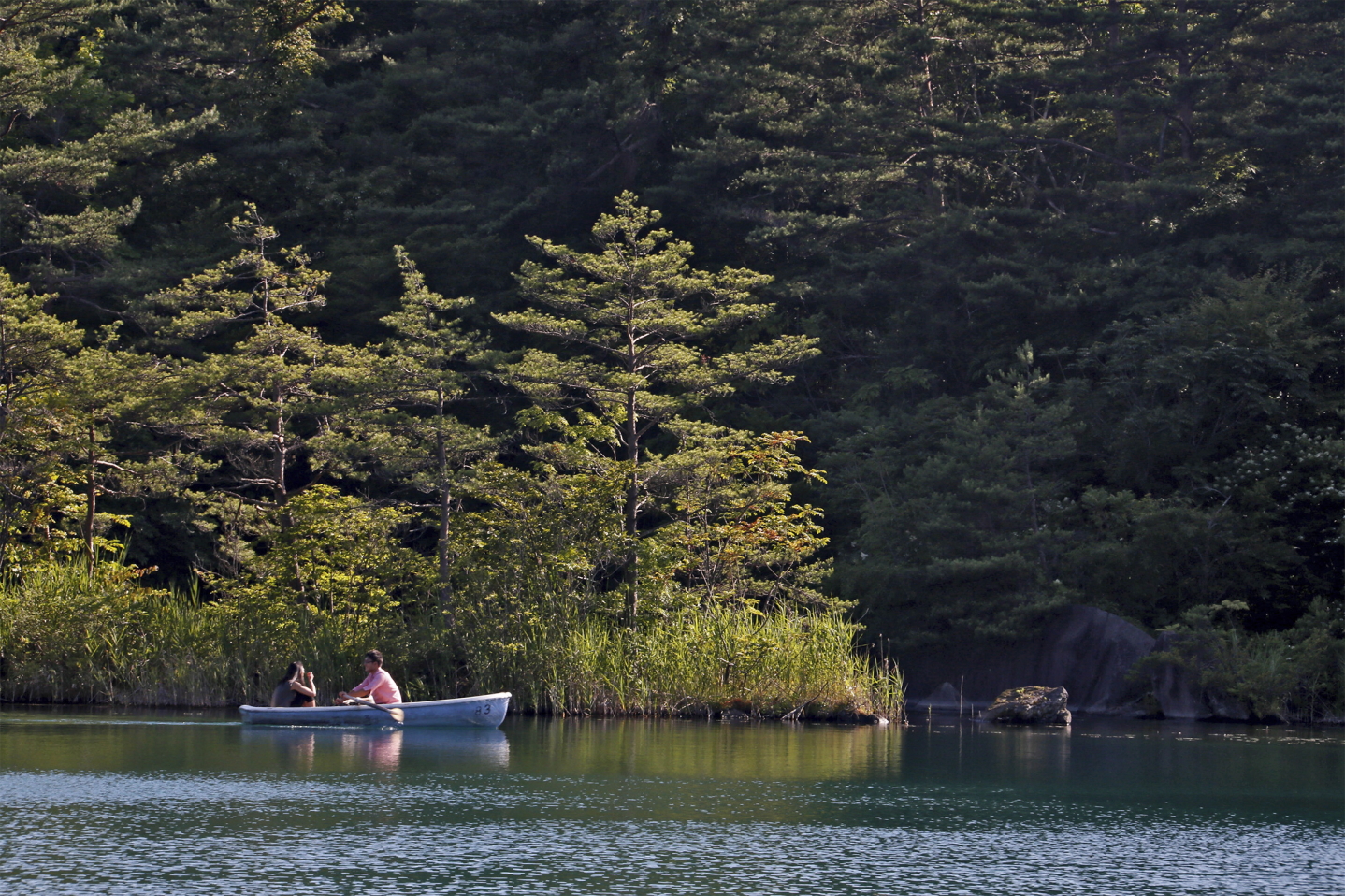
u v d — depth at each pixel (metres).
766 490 54.06
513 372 54.25
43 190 78.44
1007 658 57.44
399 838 21.98
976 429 60.06
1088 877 19.77
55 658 51.59
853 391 77.00
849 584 60.03
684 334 57.59
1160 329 63.09
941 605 58.16
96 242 73.62
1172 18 74.62
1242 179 74.56
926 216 78.25
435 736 38.84
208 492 66.62
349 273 77.50
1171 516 58.16
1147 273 70.12
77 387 58.34
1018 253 73.12
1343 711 52.97
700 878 19.33
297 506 54.03
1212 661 54.62
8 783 27.62
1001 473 59.06
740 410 75.88
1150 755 36.94
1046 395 69.62
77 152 74.06
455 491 55.00
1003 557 56.06
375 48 92.50
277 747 34.94
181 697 50.62
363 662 50.38
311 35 93.50
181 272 75.56
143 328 71.44
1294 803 27.12
